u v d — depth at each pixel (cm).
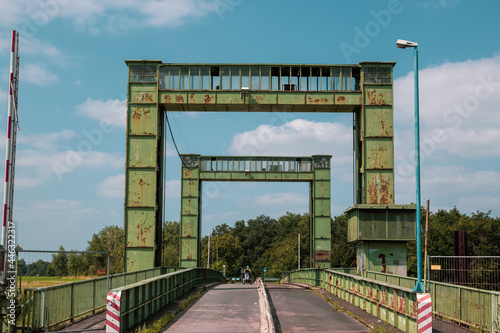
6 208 1598
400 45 2091
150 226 3045
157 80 3158
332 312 2128
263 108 3281
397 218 2988
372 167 3089
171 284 2502
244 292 3108
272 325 1542
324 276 3356
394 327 1708
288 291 3272
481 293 1627
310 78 3222
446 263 1852
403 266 2969
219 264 13075
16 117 1662
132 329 1645
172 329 1684
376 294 1964
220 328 1705
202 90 3167
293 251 12094
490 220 8338
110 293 1531
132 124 3127
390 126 3123
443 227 8056
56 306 1634
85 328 1638
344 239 11956
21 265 1579
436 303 1988
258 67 3234
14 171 1638
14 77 1669
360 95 3173
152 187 3073
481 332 1608
